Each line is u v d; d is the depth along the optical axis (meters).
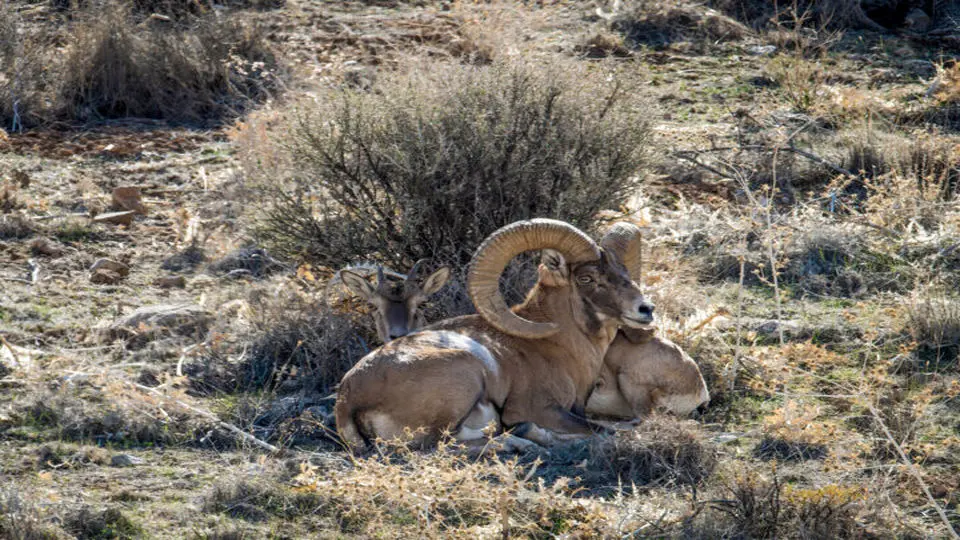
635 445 22.14
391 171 30.14
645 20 61.38
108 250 35.28
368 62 52.91
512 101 30.52
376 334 28.39
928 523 20.05
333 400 25.62
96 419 23.84
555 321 24.05
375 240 30.45
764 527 19.47
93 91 50.31
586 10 63.75
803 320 30.58
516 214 30.20
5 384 25.66
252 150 37.56
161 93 50.25
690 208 38.56
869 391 24.38
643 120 31.88
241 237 35.97
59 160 43.38
